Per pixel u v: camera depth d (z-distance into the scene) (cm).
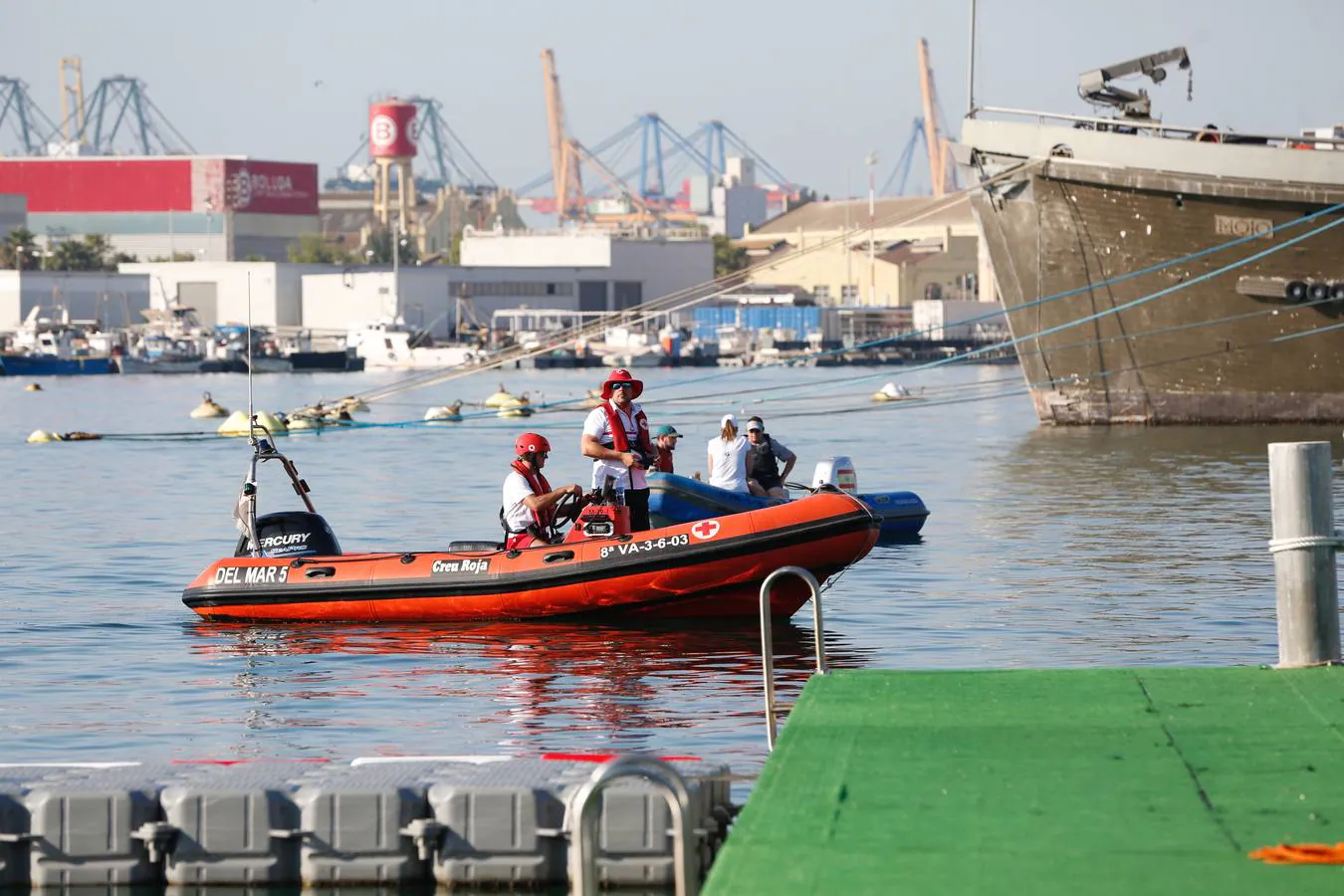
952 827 1641
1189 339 10144
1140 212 9931
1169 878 1477
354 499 7225
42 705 3039
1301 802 1698
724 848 1583
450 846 1897
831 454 9781
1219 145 9700
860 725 2077
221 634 3788
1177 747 1936
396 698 3078
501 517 3938
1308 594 2356
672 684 3172
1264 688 2227
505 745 2692
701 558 3716
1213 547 5219
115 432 12688
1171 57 10050
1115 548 5234
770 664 2269
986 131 10281
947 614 3984
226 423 11738
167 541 5731
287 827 1912
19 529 6103
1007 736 2006
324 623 3872
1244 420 10281
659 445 4453
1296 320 9969
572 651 3516
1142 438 9862
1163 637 3634
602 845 1864
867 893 1452
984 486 7519
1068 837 1602
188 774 2016
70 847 1908
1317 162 9544
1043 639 3634
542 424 13112
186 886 1911
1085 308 10244
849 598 4250
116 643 3684
